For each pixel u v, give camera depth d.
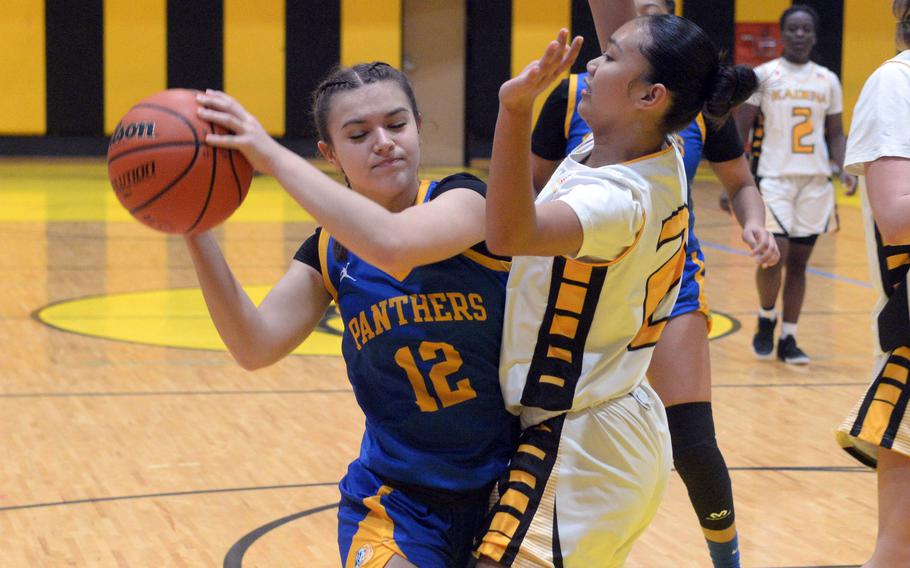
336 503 5.14
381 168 2.79
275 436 6.20
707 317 4.14
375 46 23.23
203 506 5.08
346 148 2.81
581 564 2.78
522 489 2.75
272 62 23.11
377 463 2.90
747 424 6.54
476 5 23.16
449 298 2.83
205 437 6.17
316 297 3.05
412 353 2.83
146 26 22.83
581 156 2.89
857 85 23.23
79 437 6.14
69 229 14.53
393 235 2.42
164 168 2.44
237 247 13.11
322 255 3.02
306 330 3.05
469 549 2.88
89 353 8.15
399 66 23.28
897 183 3.08
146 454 5.84
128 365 7.82
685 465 3.96
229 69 23.06
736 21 23.17
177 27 22.88
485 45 23.31
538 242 2.45
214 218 2.53
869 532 4.87
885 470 3.27
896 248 3.27
